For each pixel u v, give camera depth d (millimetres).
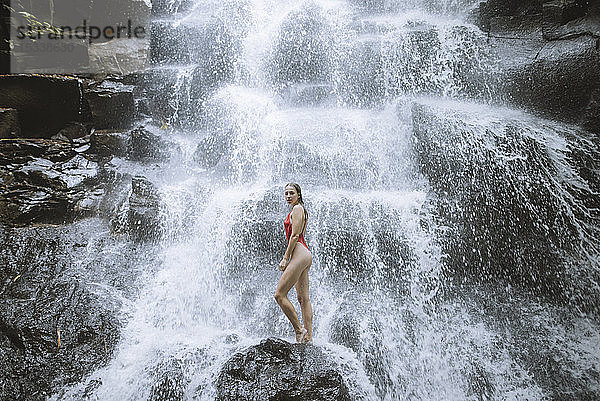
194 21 11898
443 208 6984
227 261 6910
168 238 7199
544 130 7285
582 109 7871
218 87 10664
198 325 5832
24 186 7609
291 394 4160
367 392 4691
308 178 8039
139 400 4684
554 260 6340
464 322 5875
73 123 9812
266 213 7199
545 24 8961
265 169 8398
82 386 4762
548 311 6008
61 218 7445
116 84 10156
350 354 4977
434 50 9344
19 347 5102
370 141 8227
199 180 8273
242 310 6086
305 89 9930
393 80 9609
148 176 8391
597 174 6844
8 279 6047
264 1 11594
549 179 6816
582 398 4840
